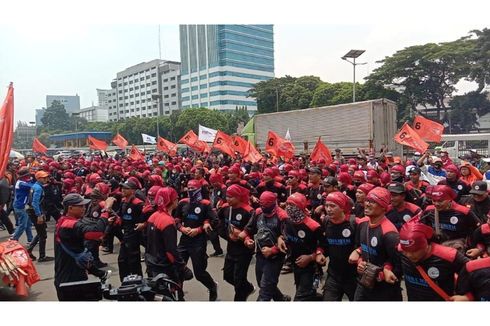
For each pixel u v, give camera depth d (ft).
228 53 192.75
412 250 13.14
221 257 34.09
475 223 20.67
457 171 29.30
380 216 15.74
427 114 136.05
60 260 17.72
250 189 34.83
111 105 255.70
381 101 80.48
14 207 34.76
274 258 19.02
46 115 296.30
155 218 19.43
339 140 86.58
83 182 45.83
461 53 114.11
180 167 56.29
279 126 103.04
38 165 57.21
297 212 18.22
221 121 186.50
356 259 16.19
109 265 32.22
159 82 225.97
